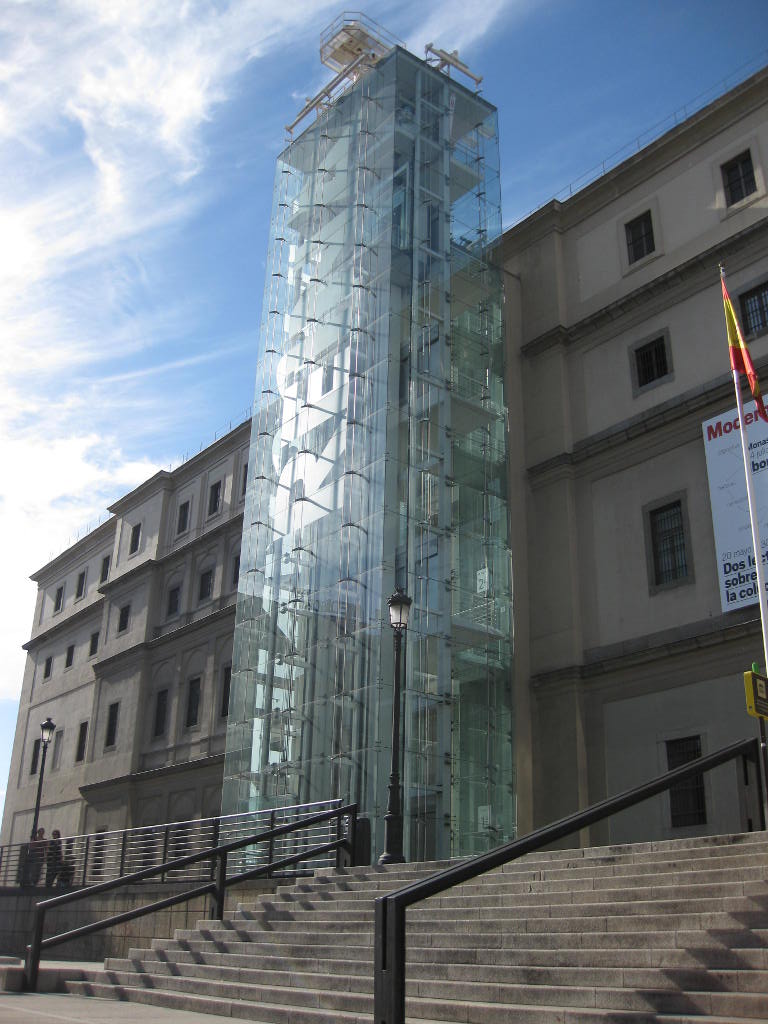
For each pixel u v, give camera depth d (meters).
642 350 27.08
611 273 28.58
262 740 27.52
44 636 52.09
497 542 27.61
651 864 11.52
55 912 24.33
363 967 11.26
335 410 29.45
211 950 14.12
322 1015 9.45
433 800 23.84
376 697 24.33
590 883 11.52
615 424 26.94
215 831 23.64
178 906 19.75
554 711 25.69
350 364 29.45
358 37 35.84
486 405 29.11
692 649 23.00
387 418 27.31
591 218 29.84
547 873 12.66
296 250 33.78
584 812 9.47
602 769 24.38
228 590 38.69
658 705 23.56
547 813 25.03
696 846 12.31
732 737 21.73
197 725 37.75
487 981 9.70
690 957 8.60
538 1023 8.24
